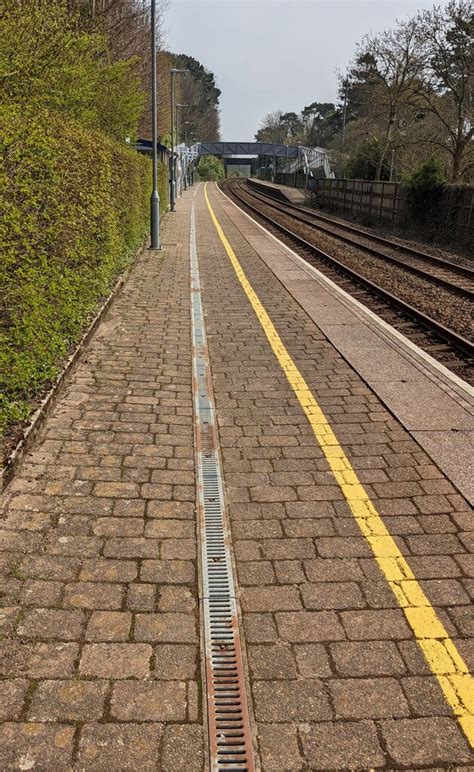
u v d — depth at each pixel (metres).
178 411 5.69
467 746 2.45
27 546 3.57
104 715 2.54
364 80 42.78
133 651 2.87
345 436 5.20
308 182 60.41
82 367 6.77
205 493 4.27
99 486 4.28
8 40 8.69
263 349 7.75
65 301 6.59
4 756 2.33
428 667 2.83
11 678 2.68
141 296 10.70
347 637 3.00
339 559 3.59
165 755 2.39
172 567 3.48
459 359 8.02
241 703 2.64
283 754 2.41
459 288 12.84
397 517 4.01
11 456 4.32
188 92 99.69
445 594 3.30
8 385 4.93
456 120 31.73
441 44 28.97
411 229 27.91
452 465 4.65
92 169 8.17
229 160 152.38
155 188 16.39
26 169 5.33
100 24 19.34
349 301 10.54
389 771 2.35
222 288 11.64
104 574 3.38
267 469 4.63
